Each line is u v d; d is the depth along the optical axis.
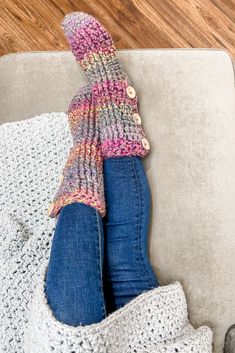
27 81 1.00
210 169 0.91
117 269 0.83
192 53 0.98
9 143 0.95
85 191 0.84
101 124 0.94
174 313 0.79
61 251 0.78
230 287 0.85
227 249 0.86
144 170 0.91
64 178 0.88
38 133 0.96
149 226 0.88
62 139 0.96
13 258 0.85
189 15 1.40
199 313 0.84
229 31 1.39
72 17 1.05
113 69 0.98
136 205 0.86
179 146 0.92
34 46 1.37
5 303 0.82
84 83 1.00
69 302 0.73
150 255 0.87
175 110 0.94
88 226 0.81
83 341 0.68
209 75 0.96
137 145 0.91
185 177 0.90
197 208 0.88
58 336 0.69
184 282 0.85
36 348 0.71
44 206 0.91
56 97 0.99
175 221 0.88
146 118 0.95
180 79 0.96
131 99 0.95
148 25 1.39
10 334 0.81
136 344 0.76
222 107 0.94
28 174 0.93
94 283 0.76
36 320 0.72
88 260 0.77
